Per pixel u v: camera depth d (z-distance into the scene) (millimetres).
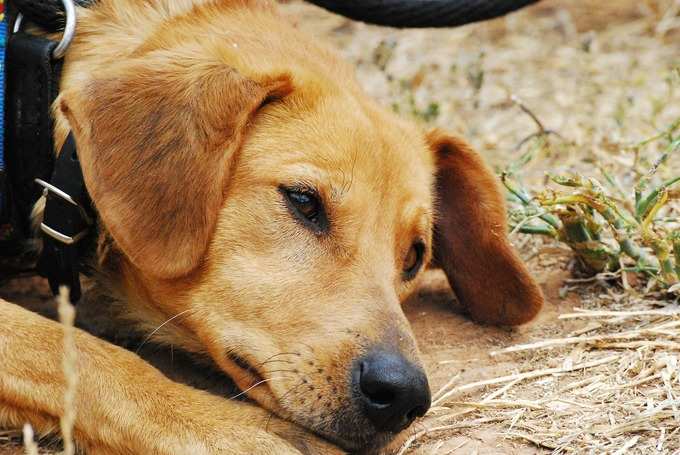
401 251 6930
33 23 7148
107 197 6051
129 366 6016
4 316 6109
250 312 6133
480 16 9602
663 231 8539
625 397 6617
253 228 6250
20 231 6949
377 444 5852
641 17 16828
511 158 11547
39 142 6656
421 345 7859
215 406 5945
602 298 8320
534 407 6559
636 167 9703
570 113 12898
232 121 6195
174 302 6457
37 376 5879
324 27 16047
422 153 7613
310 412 5848
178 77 6285
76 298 6809
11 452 5949
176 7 7180
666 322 7656
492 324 8250
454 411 6656
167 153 6133
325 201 6359
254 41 6977
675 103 12852
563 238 8477
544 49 15609
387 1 9500
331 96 6773
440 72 14477
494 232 8148
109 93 6195
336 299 6109
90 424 5812
